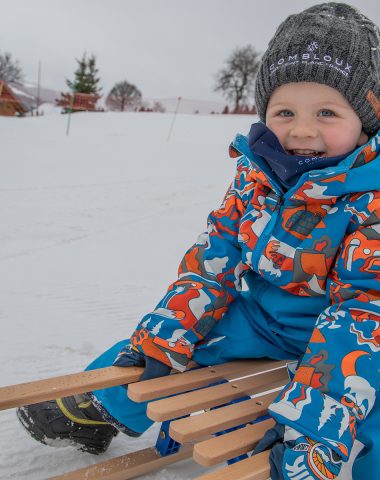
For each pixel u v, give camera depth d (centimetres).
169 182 1010
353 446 136
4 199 760
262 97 172
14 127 1764
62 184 912
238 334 181
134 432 178
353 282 150
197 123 2209
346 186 155
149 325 171
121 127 2027
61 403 183
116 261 516
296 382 138
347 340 140
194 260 184
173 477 188
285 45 160
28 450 199
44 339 310
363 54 157
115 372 164
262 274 172
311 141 160
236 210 185
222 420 145
